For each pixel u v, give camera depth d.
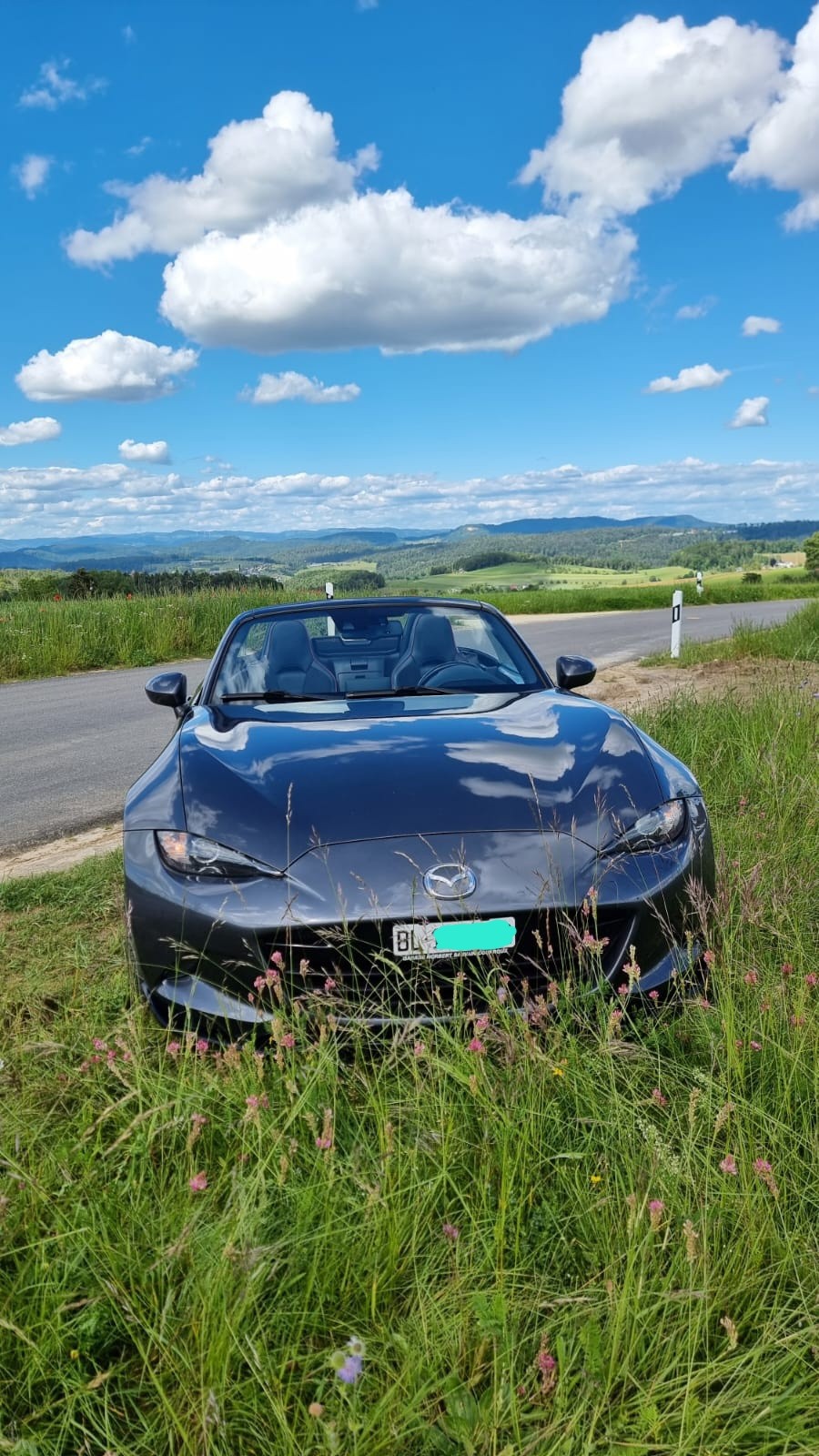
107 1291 1.62
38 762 7.58
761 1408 1.43
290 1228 1.75
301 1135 2.03
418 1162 1.91
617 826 2.60
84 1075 2.24
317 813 2.58
